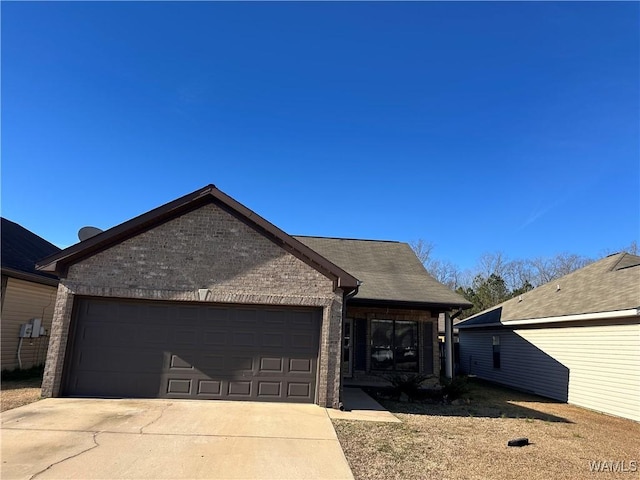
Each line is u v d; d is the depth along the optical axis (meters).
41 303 14.80
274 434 7.14
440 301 13.68
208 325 9.90
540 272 45.81
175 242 9.95
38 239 17.30
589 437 8.66
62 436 6.52
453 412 10.78
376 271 16.92
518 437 8.22
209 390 9.65
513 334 17.47
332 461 6.05
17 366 13.44
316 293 10.01
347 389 13.24
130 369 9.60
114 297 9.75
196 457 5.84
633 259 16.31
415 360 15.10
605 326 12.45
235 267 9.97
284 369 9.89
